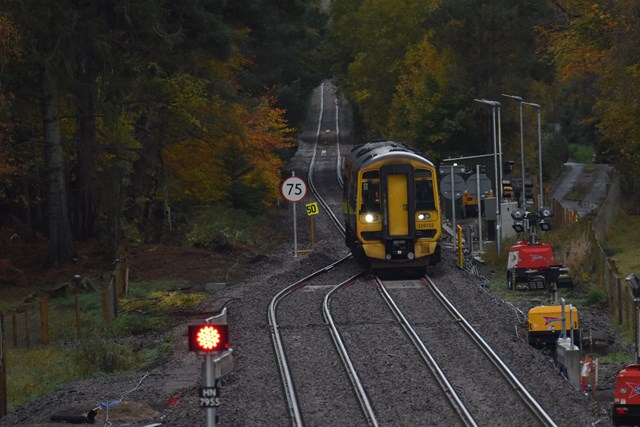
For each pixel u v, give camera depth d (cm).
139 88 5772
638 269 5519
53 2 5009
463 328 3600
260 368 3094
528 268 4541
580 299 4350
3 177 5600
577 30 6359
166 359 3431
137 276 5219
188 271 5322
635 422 2494
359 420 2525
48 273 5419
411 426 2459
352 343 3425
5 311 4697
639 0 5778
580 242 4938
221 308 4197
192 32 6153
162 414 2658
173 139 6444
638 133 6725
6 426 2639
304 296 4375
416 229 4894
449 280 4709
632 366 2589
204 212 7475
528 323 3484
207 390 2008
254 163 7856
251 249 6259
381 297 4291
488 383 2850
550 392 2712
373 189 4925
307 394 2786
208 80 6419
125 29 5344
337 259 5666
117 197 5978
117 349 3497
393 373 2989
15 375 3341
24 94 5366
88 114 5553
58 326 4234
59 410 2694
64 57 5059
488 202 6156
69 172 6350
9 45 4697
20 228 6819
